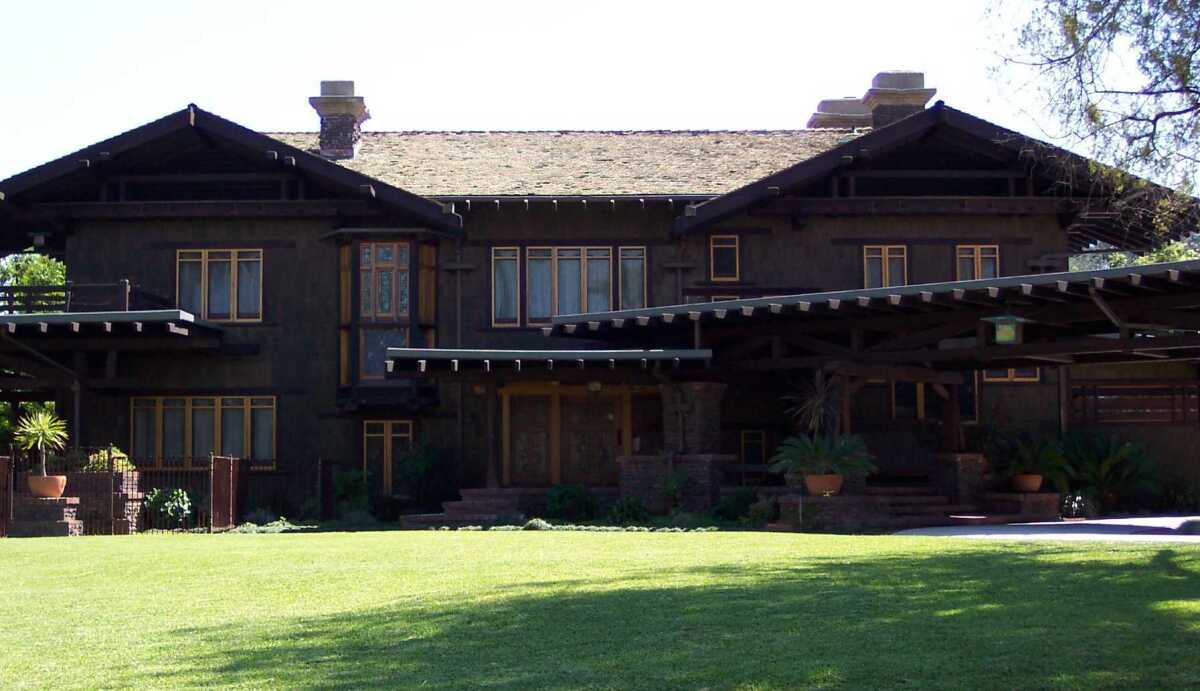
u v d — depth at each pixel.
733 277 26.84
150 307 26.20
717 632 9.60
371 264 26.14
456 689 8.13
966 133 26.16
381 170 27.66
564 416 26.59
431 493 25.17
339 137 28.48
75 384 24.98
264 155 26.02
